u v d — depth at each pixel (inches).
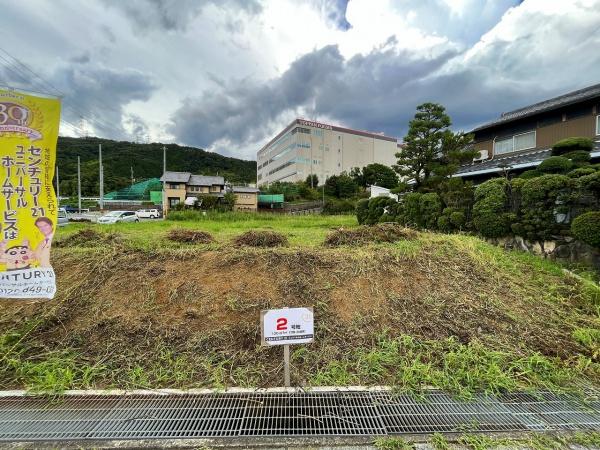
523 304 120.9
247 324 106.1
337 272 132.3
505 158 444.1
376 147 2180.1
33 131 95.6
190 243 190.1
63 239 192.9
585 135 363.6
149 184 1576.0
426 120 538.0
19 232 95.9
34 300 118.0
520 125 439.8
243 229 384.2
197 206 1064.2
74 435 67.5
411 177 565.6
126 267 133.6
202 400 78.7
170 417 73.0
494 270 144.9
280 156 2100.1
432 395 80.2
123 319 108.3
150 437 67.1
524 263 161.6
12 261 95.6
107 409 75.4
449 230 250.7
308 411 75.0
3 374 88.0
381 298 119.9
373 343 100.1
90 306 114.5
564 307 122.5
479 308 115.3
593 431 68.6
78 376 87.8
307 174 1841.8
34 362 92.7
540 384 84.2
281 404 77.4
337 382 85.1
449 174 464.1
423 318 110.4
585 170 172.7
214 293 119.8
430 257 148.6
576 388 82.7
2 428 69.3
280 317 81.0
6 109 92.7
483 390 82.0
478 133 502.3
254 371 89.5
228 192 1273.4
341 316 111.7
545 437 67.1
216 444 65.7
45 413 74.0
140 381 84.8
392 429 69.5
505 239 207.0
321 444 65.8
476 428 69.7
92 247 165.0
